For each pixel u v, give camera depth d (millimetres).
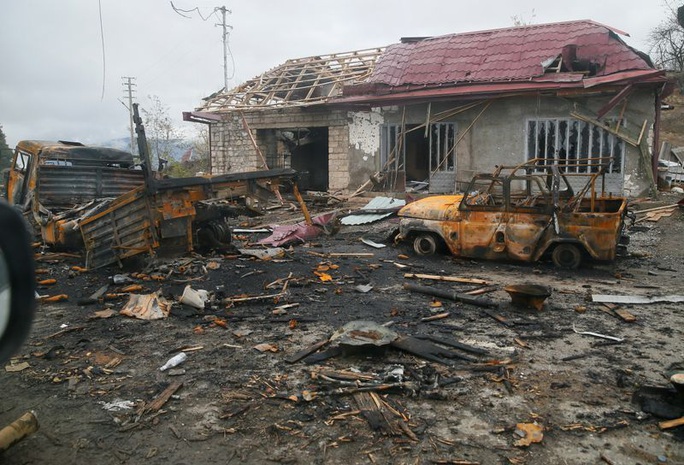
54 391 4418
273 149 21719
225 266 8758
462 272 8664
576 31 16672
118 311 6660
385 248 10586
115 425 3838
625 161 14656
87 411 4055
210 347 5355
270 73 22188
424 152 20328
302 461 3361
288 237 11289
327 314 6371
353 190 18938
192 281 7902
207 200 9125
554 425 3713
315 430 3705
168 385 4453
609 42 15695
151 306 6551
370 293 7309
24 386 4523
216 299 7023
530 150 15820
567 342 5336
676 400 3947
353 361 4879
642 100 14359
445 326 5863
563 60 15688
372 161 18531
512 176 9000
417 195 17062
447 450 3430
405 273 8477
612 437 3553
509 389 4246
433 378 4441
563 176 9531
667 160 25203
